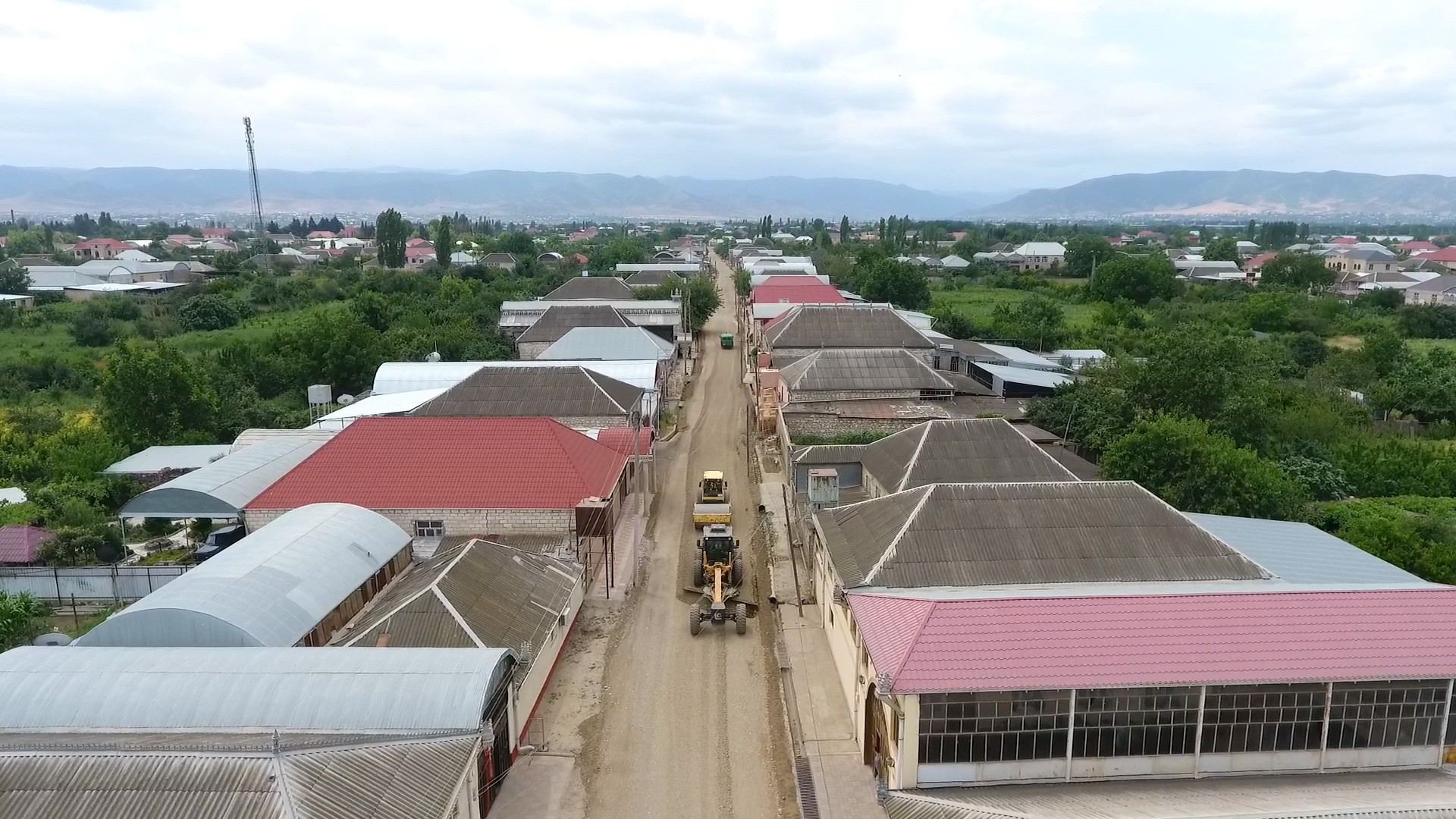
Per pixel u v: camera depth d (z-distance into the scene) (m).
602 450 44.06
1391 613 23.98
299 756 18.36
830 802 24.09
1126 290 129.75
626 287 110.00
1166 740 22.38
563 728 27.86
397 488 38.31
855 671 27.27
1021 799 20.97
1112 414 50.75
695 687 30.36
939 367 73.75
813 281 109.88
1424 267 172.38
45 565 38.09
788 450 50.84
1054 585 28.08
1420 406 64.75
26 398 70.00
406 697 22.30
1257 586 27.47
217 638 26.22
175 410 56.53
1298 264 141.00
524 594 30.80
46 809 17.14
